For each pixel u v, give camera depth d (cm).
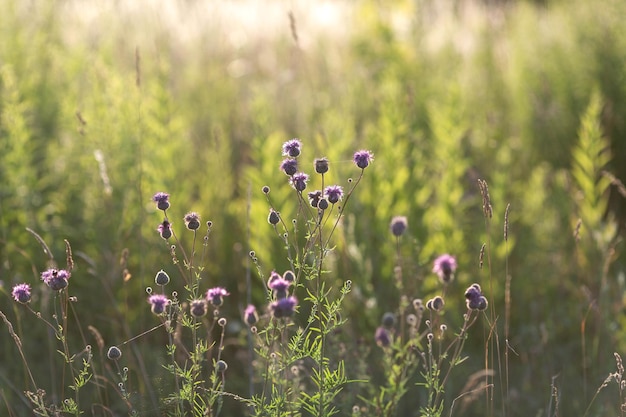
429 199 484
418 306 293
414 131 501
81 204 454
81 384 255
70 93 479
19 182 427
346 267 399
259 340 255
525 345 413
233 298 447
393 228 313
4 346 396
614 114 572
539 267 458
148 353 371
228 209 478
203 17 672
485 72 675
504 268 430
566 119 580
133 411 262
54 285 244
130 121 448
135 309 424
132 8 647
